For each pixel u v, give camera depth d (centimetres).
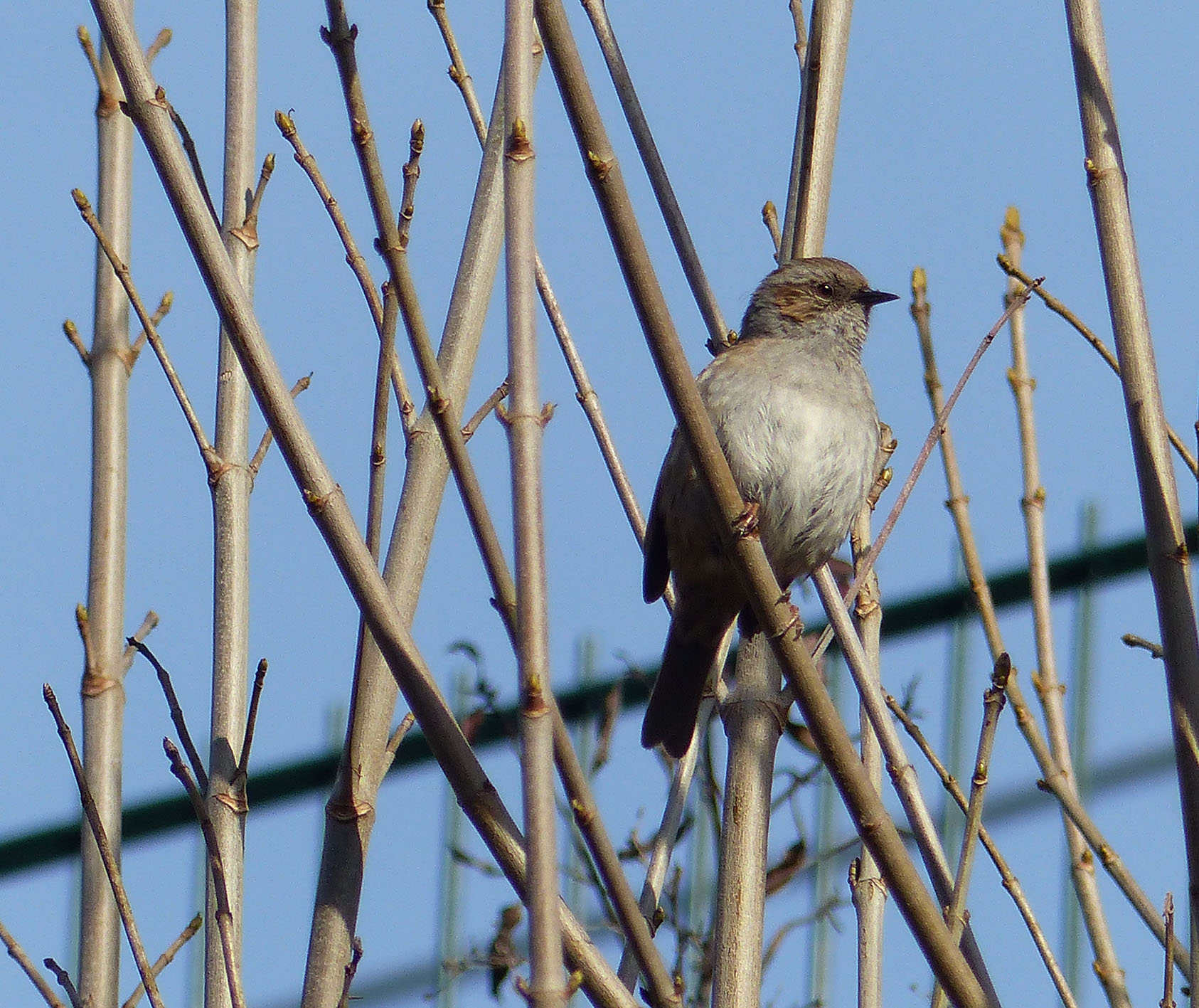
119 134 1016
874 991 827
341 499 732
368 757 771
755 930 807
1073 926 1040
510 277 662
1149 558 787
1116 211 820
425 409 842
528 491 638
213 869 720
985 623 959
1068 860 973
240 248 916
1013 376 1031
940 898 809
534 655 620
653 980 694
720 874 829
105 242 858
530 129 676
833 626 881
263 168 923
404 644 736
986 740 801
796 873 1155
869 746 900
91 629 905
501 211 903
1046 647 963
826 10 980
